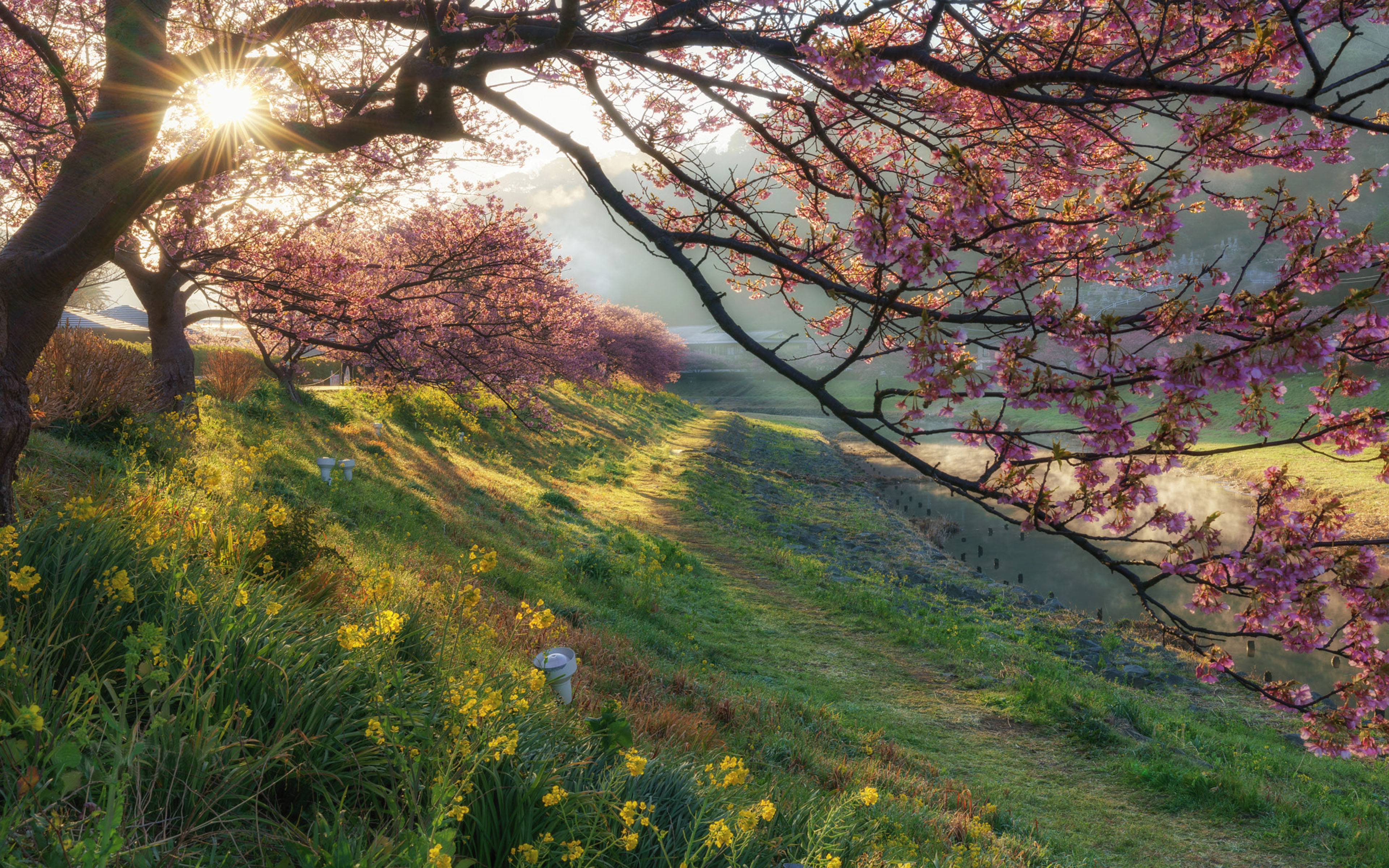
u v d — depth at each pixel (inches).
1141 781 448.8
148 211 357.1
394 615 149.2
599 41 144.6
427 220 454.0
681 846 151.9
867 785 338.3
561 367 518.6
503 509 762.2
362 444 737.6
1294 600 107.0
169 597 142.9
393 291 392.5
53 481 284.4
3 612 131.9
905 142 154.7
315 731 131.3
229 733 117.4
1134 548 1135.0
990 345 99.1
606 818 141.1
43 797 89.7
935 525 1295.5
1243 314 94.7
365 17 189.9
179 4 256.8
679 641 536.7
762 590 775.7
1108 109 134.6
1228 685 676.1
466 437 1031.0
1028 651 674.8
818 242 166.9
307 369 1170.0
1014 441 104.6
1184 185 108.7
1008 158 153.3
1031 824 369.7
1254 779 448.8
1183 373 92.4
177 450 430.9
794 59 137.6
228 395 676.7
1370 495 1152.2
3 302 201.2
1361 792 477.1
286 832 110.7
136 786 101.8
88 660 125.5
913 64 151.8
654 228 137.3
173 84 217.3
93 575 146.2
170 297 523.5
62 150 309.6
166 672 107.7
